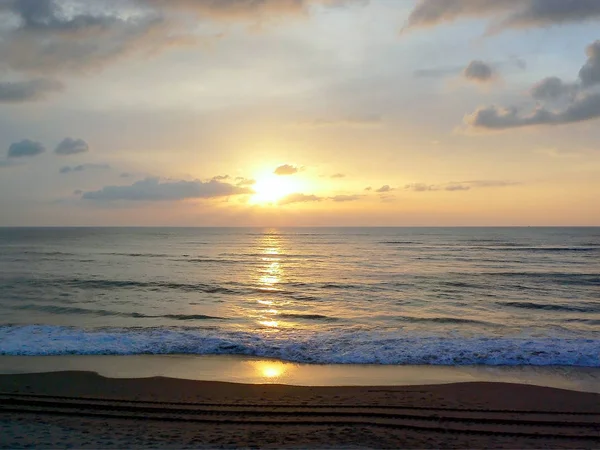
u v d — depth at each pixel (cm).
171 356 1248
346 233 16588
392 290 2691
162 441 674
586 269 3828
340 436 709
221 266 4181
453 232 17062
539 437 719
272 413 813
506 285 2884
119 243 8956
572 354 1262
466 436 718
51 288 2608
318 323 1770
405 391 962
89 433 706
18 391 936
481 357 1244
